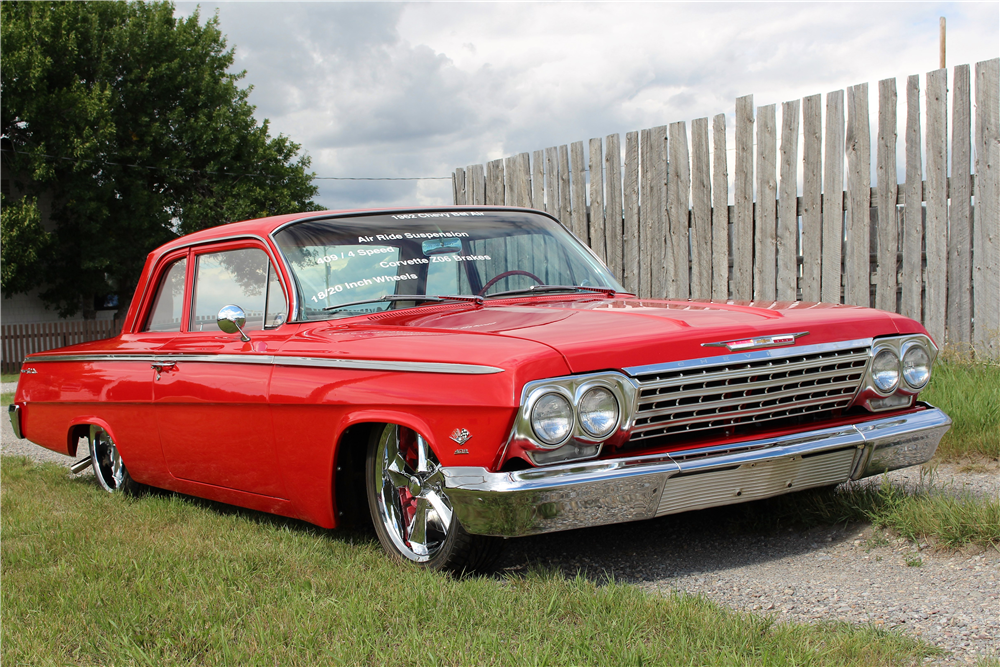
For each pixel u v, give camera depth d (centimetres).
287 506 415
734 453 328
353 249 432
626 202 945
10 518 489
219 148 2538
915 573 327
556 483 302
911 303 745
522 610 294
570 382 307
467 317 384
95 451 577
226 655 273
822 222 787
